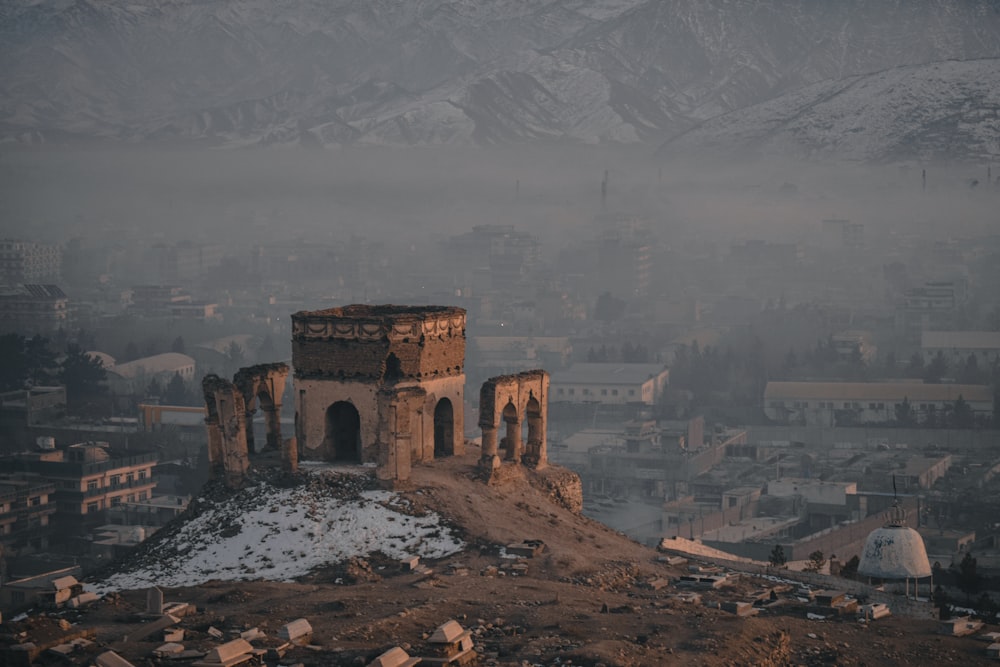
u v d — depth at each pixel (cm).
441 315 19512
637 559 18862
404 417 18338
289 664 13775
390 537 17662
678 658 14738
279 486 18412
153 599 15188
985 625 18250
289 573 17075
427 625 15162
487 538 17762
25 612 15638
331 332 18950
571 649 14588
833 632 16875
